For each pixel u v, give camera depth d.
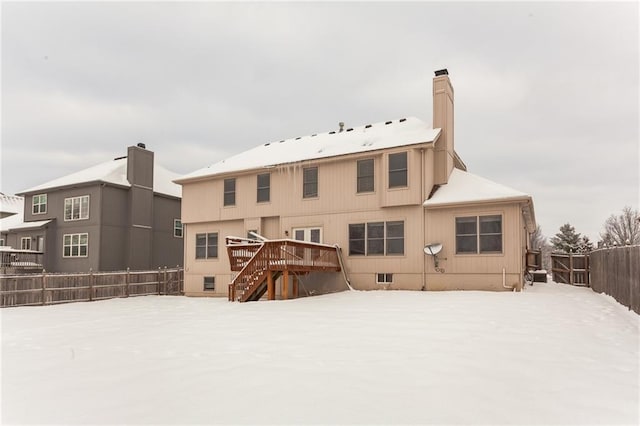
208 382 4.92
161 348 7.07
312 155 18.98
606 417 3.78
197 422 3.72
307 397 4.32
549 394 4.39
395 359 5.89
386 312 10.59
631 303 10.44
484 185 16.39
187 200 22.44
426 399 4.23
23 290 16.92
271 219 20.00
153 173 31.06
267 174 20.00
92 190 27.19
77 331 9.38
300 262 15.41
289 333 8.17
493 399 4.24
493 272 15.12
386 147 16.95
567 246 44.34
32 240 29.83
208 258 21.62
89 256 26.83
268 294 15.10
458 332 7.82
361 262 17.39
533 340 7.08
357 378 4.98
